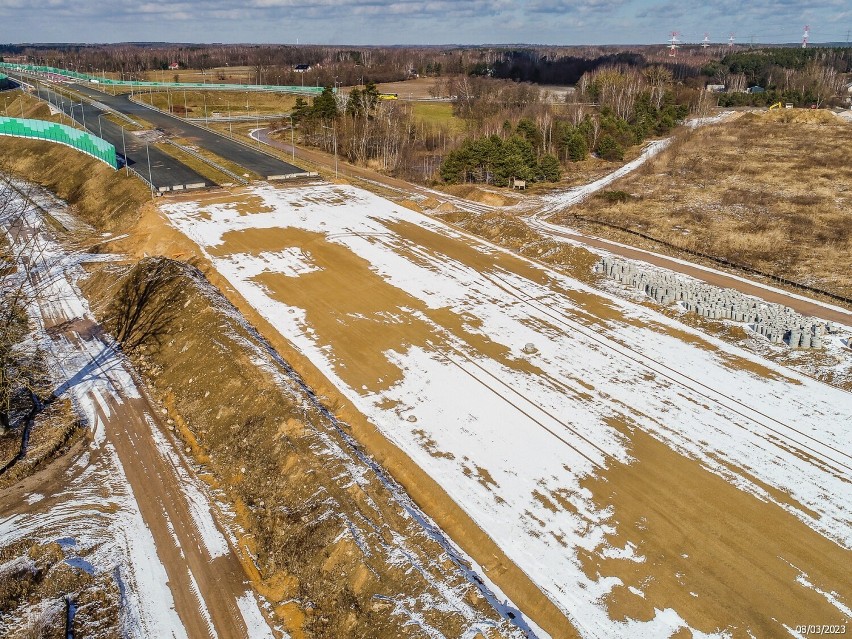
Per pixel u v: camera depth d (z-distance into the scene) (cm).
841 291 3969
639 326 3516
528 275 4188
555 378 2989
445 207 5784
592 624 1805
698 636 1769
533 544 2075
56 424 2734
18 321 3438
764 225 5228
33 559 2056
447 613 1780
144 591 1950
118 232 5019
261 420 2583
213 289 3756
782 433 2620
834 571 1978
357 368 3048
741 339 3372
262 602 1923
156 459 2541
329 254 4397
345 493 2198
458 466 2411
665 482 2345
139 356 3272
